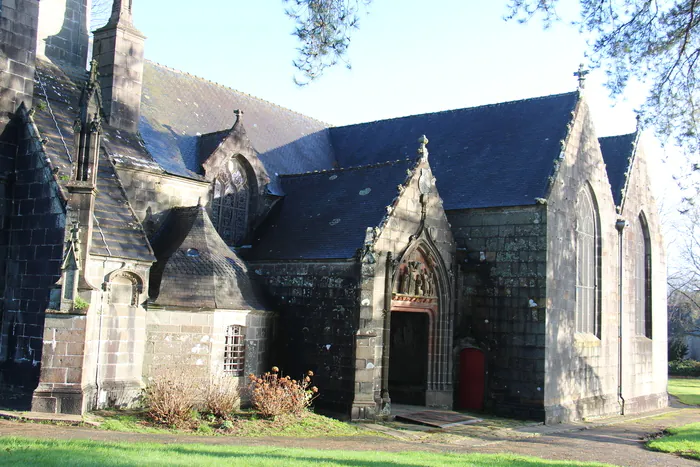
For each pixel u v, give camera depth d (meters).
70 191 20.27
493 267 29.31
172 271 23.12
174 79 31.98
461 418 26.47
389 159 36.22
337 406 24.47
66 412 19.30
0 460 11.89
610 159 39.09
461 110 36.16
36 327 20.97
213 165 28.36
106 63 26.72
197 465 12.34
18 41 22.98
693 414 37.62
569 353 29.95
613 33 18.39
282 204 31.00
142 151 26.30
